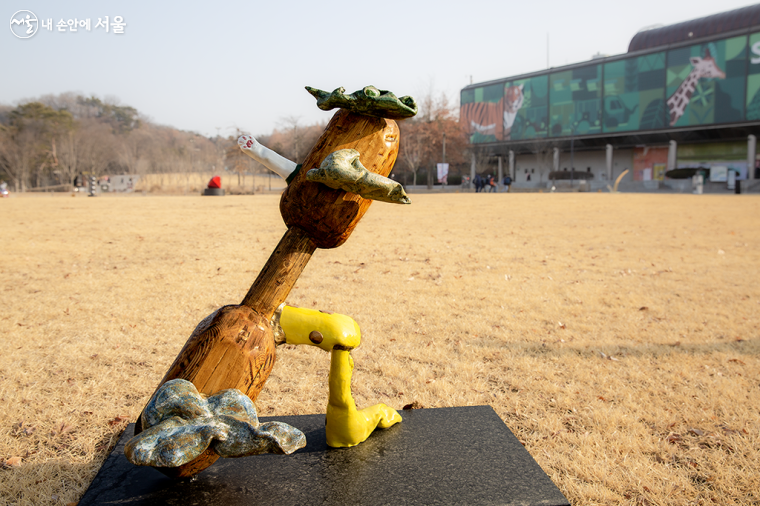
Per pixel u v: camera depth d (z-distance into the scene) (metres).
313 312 2.18
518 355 4.50
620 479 2.71
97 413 3.33
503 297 6.48
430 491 2.04
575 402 3.60
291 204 1.97
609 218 16.84
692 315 5.76
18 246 10.02
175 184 58.66
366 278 7.43
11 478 2.64
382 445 2.43
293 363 4.27
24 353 4.37
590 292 6.78
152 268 7.99
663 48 48.97
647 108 50.50
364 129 1.93
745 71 45.62
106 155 70.44
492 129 60.44
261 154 2.04
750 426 3.25
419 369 4.15
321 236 1.99
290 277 2.02
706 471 2.78
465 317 5.61
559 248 10.49
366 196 1.81
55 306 5.80
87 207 20.69
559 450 2.99
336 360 2.28
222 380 1.82
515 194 35.28
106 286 6.78
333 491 2.02
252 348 1.88
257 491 2.02
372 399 3.61
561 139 55.59
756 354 4.54
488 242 11.23
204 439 1.53
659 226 14.55
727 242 11.42
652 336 5.02
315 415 2.83
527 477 2.16
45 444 3.00
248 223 14.70
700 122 48.06
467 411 2.83
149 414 1.68
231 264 8.38
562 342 4.84
